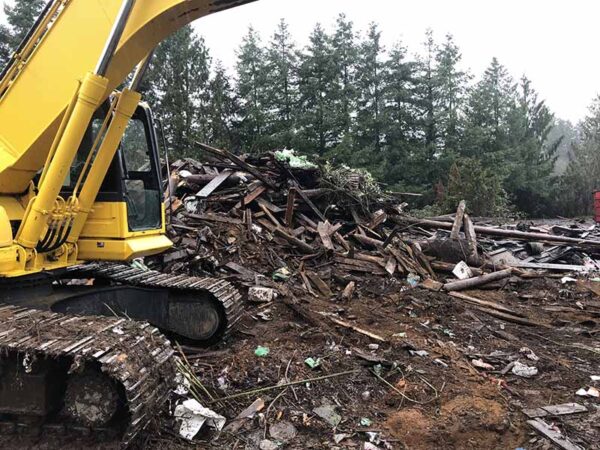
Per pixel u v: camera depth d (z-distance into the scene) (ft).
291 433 14.07
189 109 118.01
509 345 22.09
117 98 15.69
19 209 15.51
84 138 16.53
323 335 21.15
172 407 14.79
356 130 137.18
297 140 127.44
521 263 38.29
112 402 11.82
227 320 19.62
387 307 27.20
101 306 18.35
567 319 26.94
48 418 12.37
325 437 13.97
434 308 26.91
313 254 32.96
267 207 36.19
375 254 34.78
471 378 18.15
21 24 114.93
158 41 14.11
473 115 148.56
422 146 139.03
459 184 92.22
